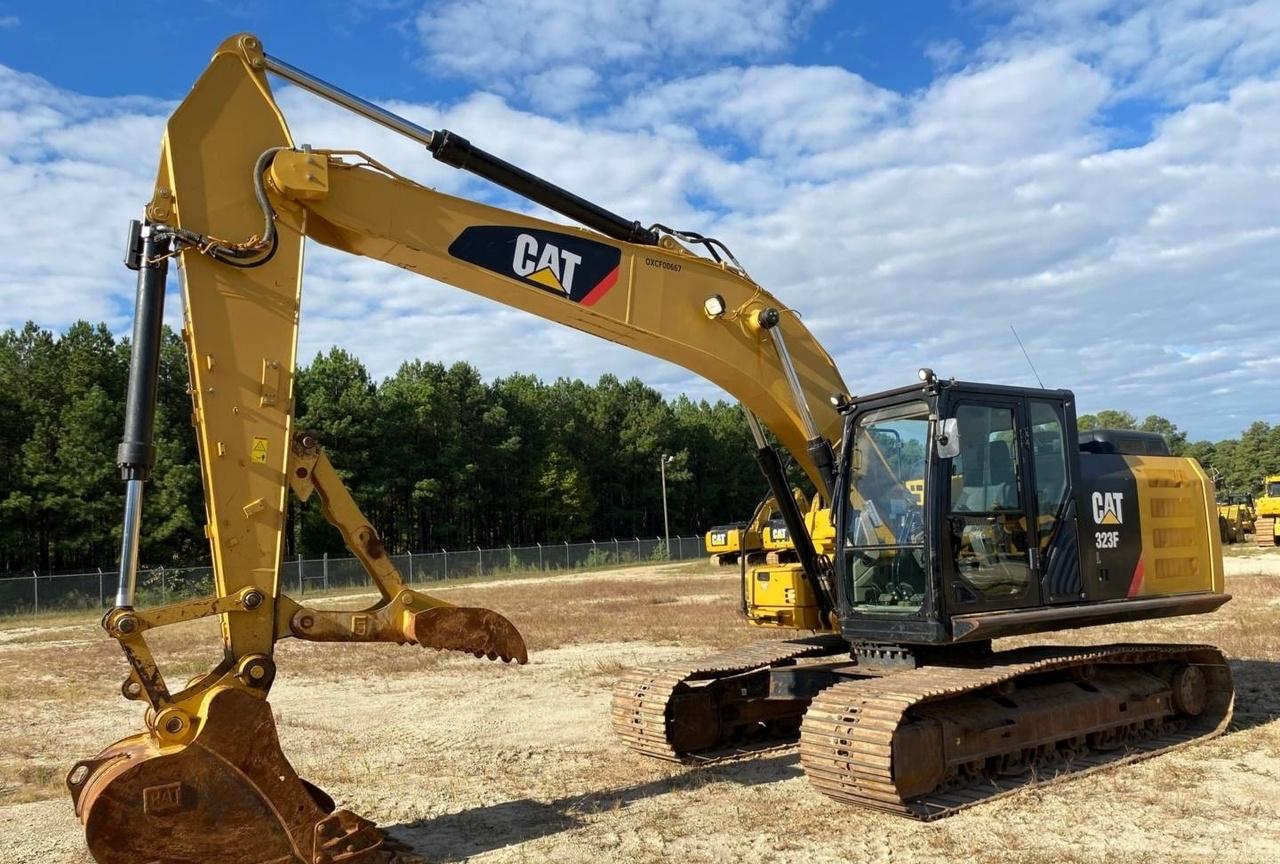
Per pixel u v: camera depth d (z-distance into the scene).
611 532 67.00
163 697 4.99
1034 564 7.60
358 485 50.66
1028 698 7.73
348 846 5.22
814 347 8.11
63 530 41.69
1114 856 5.66
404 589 5.72
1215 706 8.99
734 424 75.12
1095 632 15.16
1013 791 6.92
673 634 17.08
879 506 7.61
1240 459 109.19
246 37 5.78
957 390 7.24
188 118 5.57
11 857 6.07
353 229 5.96
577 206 6.92
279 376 5.54
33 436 42.41
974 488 7.40
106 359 45.66
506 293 6.57
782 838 6.14
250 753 5.01
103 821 4.63
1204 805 6.64
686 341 7.32
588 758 8.39
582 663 13.92
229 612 5.19
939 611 6.98
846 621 7.68
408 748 8.90
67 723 10.77
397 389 56.19
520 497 59.84
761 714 9.05
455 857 5.87
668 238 7.46
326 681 13.05
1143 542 8.47
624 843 6.08
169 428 43.31
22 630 24.00
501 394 61.75
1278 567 29.03
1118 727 8.23
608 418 68.69
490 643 5.79
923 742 6.64
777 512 9.26
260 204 5.65
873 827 6.32
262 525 5.38
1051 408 8.01
